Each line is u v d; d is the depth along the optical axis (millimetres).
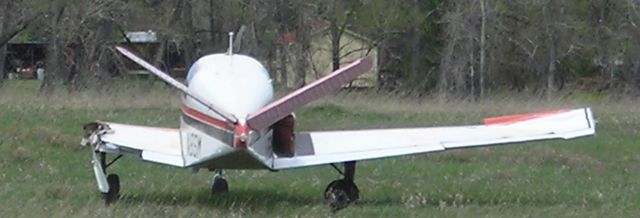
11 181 34656
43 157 40250
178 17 94500
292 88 87062
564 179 37500
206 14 94875
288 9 92500
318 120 55562
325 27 97812
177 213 27875
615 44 99062
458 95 88938
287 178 35781
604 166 42062
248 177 35719
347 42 105125
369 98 64312
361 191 33125
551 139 28578
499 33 96688
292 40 92375
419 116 59188
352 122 55250
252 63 28828
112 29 91125
